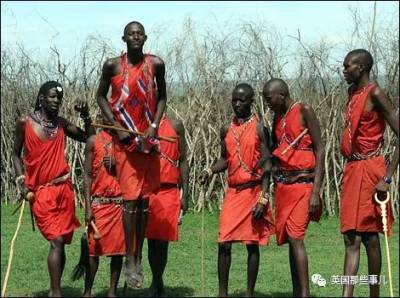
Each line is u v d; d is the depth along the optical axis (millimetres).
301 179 8195
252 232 8312
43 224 8211
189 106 15336
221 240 8336
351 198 8109
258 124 8391
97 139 8578
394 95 14633
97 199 8539
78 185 16016
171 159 8844
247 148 8320
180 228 13852
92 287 9492
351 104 8078
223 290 8430
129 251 8133
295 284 8383
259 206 8250
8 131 17016
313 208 8117
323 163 8148
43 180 8242
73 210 8398
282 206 8281
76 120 15156
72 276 9070
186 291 9273
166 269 10648
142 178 8133
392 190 14539
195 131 15227
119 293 9094
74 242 12750
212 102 15328
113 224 8477
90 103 15258
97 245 8500
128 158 8086
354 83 8125
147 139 8000
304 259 8156
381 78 14867
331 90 14945
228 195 8477
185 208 9055
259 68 15094
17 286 9562
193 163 15328
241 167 8336
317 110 14938
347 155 8164
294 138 8188
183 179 9062
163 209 8781
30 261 11203
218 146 15180
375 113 7965
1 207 16594
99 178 8531
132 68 8039
